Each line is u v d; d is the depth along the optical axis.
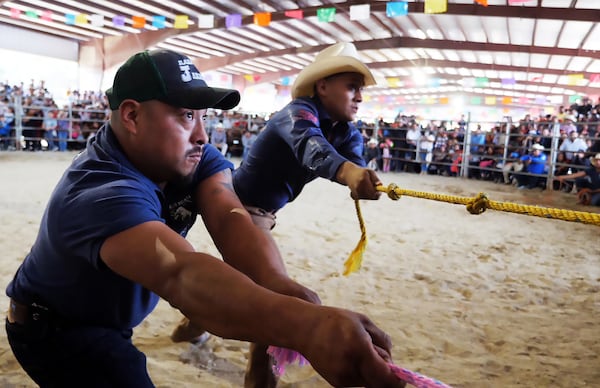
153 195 1.03
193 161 1.07
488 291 3.82
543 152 11.64
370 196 1.58
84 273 1.04
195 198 1.28
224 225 1.17
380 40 20.11
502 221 6.88
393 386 0.68
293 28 19.30
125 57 20.86
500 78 25.05
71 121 14.76
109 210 0.89
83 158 1.07
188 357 2.56
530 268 4.51
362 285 3.82
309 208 7.27
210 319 0.77
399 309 3.36
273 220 2.21
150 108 0.99
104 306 1.11
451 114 33.09
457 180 12.60
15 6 16.77
